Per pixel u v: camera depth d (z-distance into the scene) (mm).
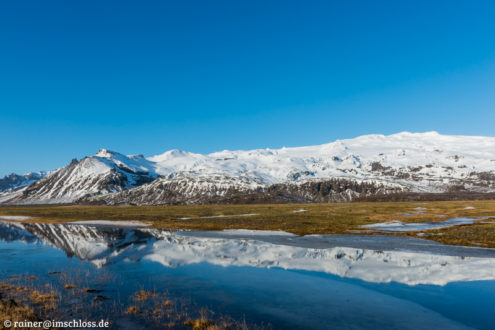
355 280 27922
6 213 166000
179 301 22734
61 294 24109
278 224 74438
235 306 21812
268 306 21766
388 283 26875
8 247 48844
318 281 27641
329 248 43844
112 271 31625
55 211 171875
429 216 88875
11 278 28859
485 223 68312
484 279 27656
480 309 21000
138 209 175000
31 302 22109
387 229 63062
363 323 18969
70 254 41938
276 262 35375
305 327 18406
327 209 133500
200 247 46156
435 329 18172
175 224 82062
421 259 35969
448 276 28844
